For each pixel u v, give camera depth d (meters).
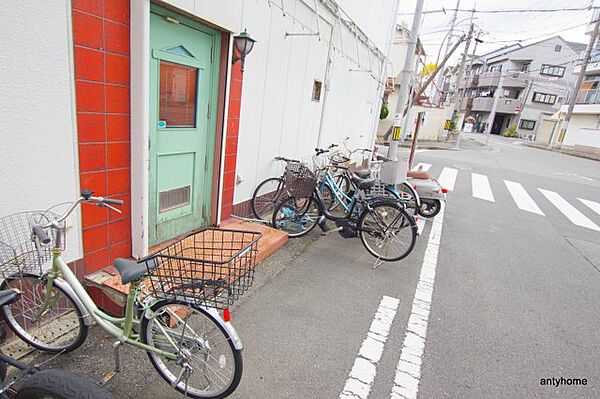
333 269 4.02
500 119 44.50
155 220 3.34
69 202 2.46
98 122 2.54
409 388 2.36
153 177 3.21
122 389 2.12
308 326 2.91
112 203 2.00
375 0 8.61
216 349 2.16
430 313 3.32
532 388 2.48
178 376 2.04
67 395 1.47
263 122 4.75
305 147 6.25
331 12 6.01
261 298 3.26
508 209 7.81
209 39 3.51
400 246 4.89
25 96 2.08
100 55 2.44
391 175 5.30
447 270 4.35
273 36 4.51
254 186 4.91
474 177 11.55
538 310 3.59
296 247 4.51
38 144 2.20
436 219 6.55
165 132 3.24
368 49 8.89
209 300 1.90
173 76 3.21
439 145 22.56
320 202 4.69
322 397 2.21
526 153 22.34
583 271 4.74
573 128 27.70
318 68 6.04
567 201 9.09
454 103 26.86
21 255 2.00
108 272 2.79
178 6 2.83
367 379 2.40
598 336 3.22
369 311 3.24
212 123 3.82
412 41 7.69
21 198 2.17
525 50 39.62
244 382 2.26
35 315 2.27
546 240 5.93
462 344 2.90
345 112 8.14
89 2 2.30
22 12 1.97
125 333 2.01
